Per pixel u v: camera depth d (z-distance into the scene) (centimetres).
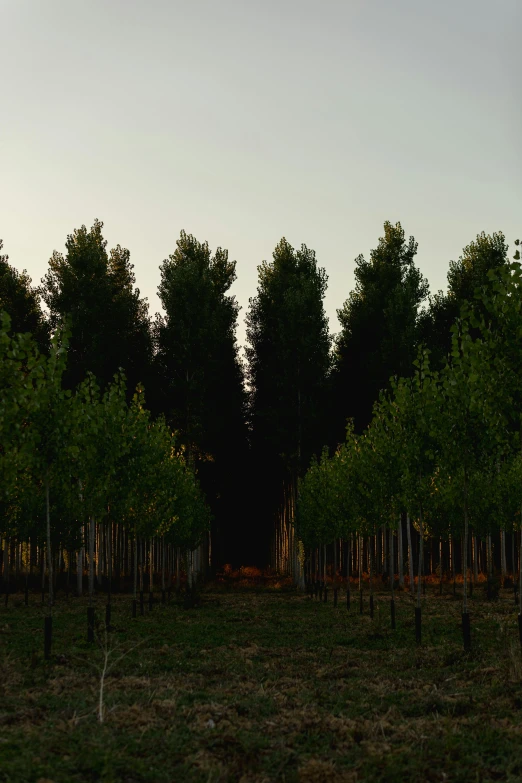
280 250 5272
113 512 2261
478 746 831
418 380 1953
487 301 1416
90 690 1181
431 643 1802
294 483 4866
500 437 1439
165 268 5009
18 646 1783
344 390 5216
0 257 4684
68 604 3281
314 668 1473
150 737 877
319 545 3847
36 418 1564
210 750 841
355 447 2841
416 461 1905
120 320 4750
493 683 1177
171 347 4612
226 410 5331
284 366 4722
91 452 1745
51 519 3044
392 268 4909
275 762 795
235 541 7738
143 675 1382
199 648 1789
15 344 1306
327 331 4834
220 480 5912
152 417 4756
